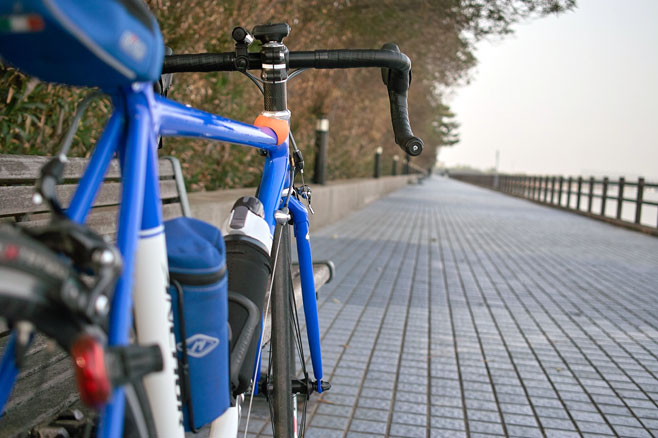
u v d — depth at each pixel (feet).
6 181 6.63
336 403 9.82
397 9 32.55
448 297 18.30
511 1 28.94
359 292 18.43
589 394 10.77
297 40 31.14
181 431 2.92
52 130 12.46
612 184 52.03
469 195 98.43
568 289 20.22
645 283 21.84
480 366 12.03
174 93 19.20
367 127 61.67
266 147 4.38
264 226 4.20
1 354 5.31
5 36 1.68
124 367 1.93
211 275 2.93
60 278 1.81
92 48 1.79
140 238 2.56
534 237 36.52
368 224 39.42
